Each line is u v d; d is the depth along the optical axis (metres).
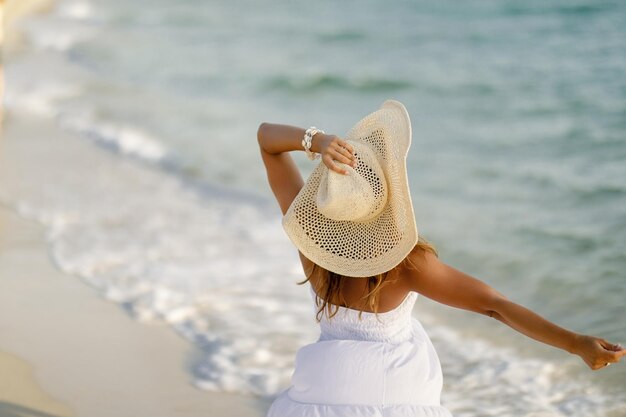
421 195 9.15
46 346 5.23
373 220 3.13
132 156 10.52
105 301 5.98
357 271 3.11
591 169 9.75
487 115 12.70
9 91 13.96
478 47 17.14
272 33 19.97
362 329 3.22
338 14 21.55
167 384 4.80
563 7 19.22
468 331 5.80
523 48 16.58
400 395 3.15
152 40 19.70
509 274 6.95
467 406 4.72
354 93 15.02
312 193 3.22
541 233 7.80
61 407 4.50
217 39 19.64
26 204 8.32
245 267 6.78
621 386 4.95
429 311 6.17
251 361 5.12
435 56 16.80
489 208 8.62
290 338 5.45
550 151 10.62
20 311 5.76
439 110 13.31
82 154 10.44
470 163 10.29
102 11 23.69
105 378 4.84
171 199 8.74
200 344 5.35
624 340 5.64
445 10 20.73
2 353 5.11
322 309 3.27
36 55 17.67
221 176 9.81
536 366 5.21
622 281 6.61
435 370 3.27
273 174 3.62
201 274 6.59
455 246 7.59
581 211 8.38
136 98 14.12
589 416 4.62
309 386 3.21
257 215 8.30
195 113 13.23
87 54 18.06
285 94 14.98
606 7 18.77
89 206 8.34
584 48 16.02
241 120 12.90
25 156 10.24
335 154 3.08
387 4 22.34
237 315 5.80
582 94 13.23
